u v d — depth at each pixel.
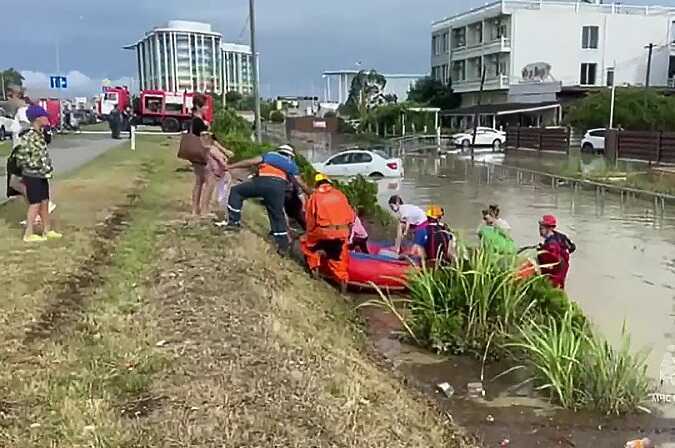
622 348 7.03
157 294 7.07
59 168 18.83
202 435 4.24
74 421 4.32
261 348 5.71
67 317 6.18
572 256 13.39
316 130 71.38
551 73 67.56
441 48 81.75
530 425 6.09
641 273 11.98
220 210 12.05
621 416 6.32
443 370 7.36
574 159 37.69
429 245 9.96
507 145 52.59
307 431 4.45
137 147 28.91
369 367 6.55
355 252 10.43
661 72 68.25
